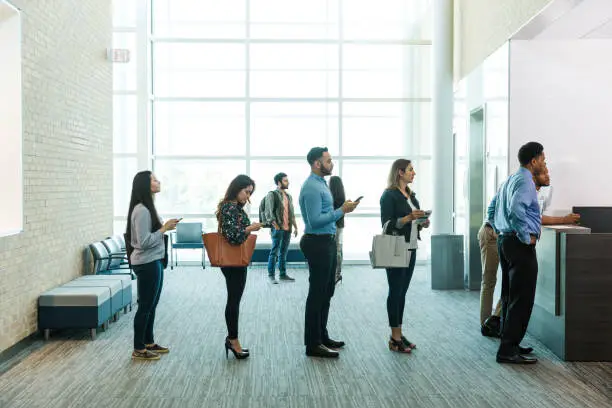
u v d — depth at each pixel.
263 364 5.95
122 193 13.46
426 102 13.89
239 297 6.12
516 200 5.62
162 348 6.37
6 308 6.16
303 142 13.93
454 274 10.19
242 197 5.86
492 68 8.64
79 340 6.90
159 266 6.05
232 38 13.73
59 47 7.78
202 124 13.88
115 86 13.34
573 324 5.98
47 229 7.34
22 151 6.64
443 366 5.85
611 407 4.76
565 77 7.89
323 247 5.99
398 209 6.01
